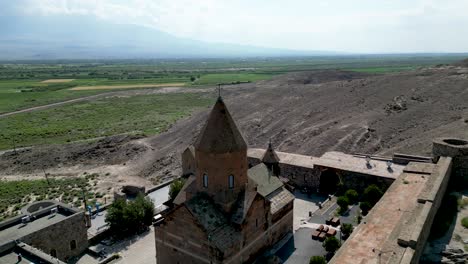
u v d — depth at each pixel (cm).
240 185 3050
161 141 8575
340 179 4784
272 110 10081
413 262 2116
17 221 3678
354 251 2577
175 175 6331
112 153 8062
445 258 2386
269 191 3609
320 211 4256
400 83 9919
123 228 3950
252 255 3155
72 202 5319
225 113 2942
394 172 4591
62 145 8669
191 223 2845
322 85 12338
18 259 3005
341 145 6806
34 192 5878
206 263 2839
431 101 8094
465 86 8488
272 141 7856
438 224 2772
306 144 7231
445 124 6625
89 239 3869
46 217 3809
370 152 6438
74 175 6812
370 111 8394
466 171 3541
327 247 3281
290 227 3788
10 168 7381
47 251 3500
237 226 2925
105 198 5444
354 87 10681
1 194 5850
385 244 2302
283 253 3384
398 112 7919
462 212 3009
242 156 3000
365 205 3994
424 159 4847
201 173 3006
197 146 2962
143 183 6116
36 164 7525
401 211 3089
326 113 8938
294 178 5094
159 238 3136
